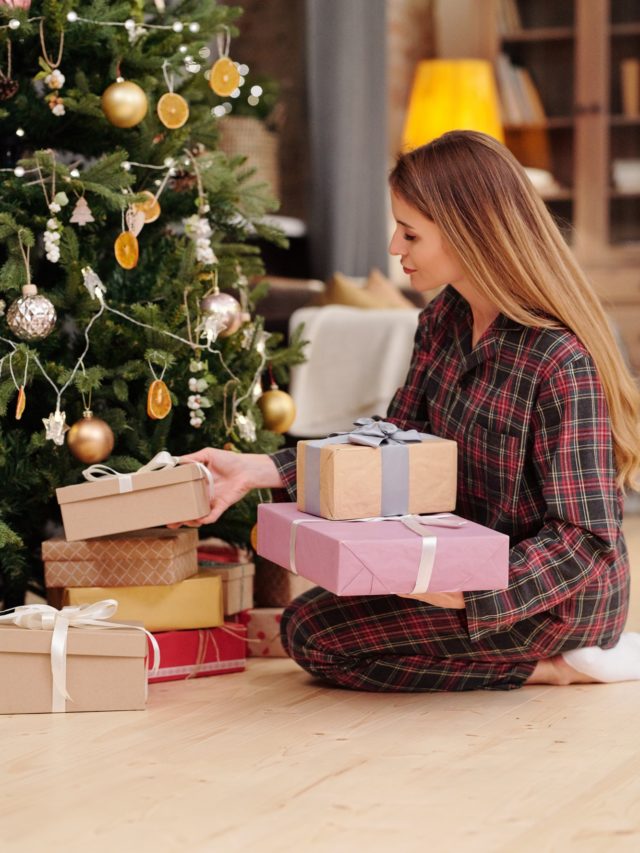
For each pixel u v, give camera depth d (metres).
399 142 5.52
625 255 5.77
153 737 1.58
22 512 2.00
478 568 1.52
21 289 1.88
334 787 1.38
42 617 1.69
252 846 1.20
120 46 1.95
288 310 3.55
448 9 5.82
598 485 1.60
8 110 1.95
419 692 1.82
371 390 3.05
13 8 1.80
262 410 2.21
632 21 5.73
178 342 1.94
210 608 1.91
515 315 1.65
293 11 4.65
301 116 4.68
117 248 1.88
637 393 1.69
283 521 1.65
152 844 1.21
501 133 5.49
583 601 1.72
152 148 2.02
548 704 1.74
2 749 1.52
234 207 2.16
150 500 1.78
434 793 1.36
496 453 1.69
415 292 4.09
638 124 5.75
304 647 1.84
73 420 1.99
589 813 1.30
